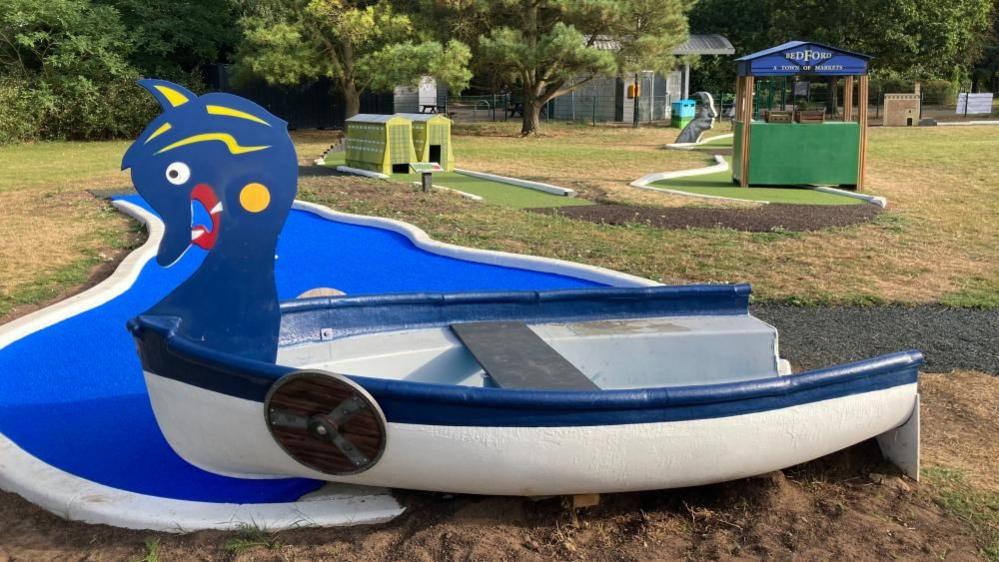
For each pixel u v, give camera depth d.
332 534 3.89
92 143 27.53
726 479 4.02
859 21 40.41
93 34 28.56
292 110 33.47
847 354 6.54
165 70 30.95
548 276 8.99
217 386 4.11
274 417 3.96
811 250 9.99
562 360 4.67
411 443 3.79
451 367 5.17
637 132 31.20
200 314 4.60
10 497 4.30
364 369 4.97
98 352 6.60
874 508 4.11
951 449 4.83
